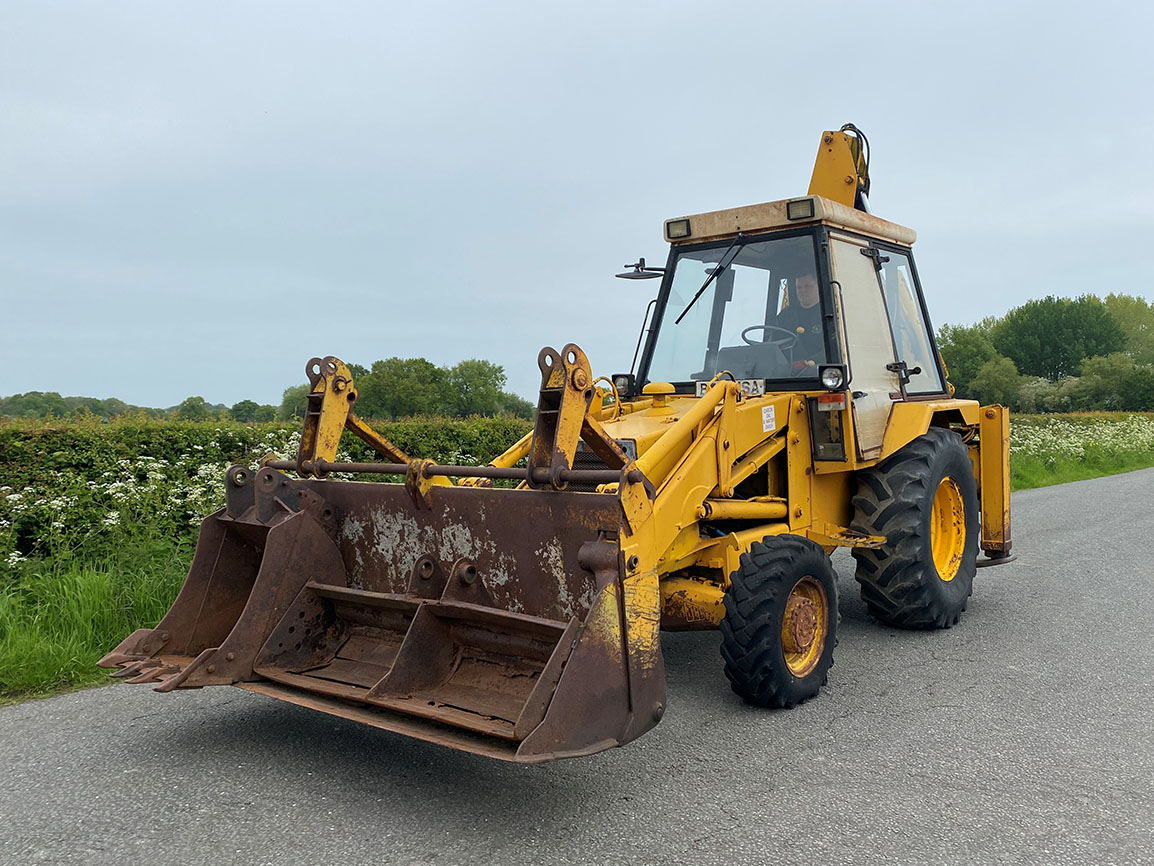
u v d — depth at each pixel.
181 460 7.73
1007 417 6.54
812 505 5.16
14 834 3.10
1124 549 8.88
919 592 5.47
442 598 3.69
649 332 5.85
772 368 5.27
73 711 4.41
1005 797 3.34
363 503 4.25
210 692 4.73
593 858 2.91
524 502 3.65
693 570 4.65
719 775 3.57
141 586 5.78
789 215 5.17
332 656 4.14
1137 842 2.98
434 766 3.69
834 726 4.11
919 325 6.38
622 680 3.24
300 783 3.52
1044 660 5.14
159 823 3.18
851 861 2.88
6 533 6.16
